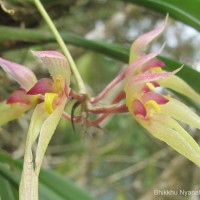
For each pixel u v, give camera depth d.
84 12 0.31
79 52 0.30
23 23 0.18
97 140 0.32
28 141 0.10
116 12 0.32
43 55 0.10
